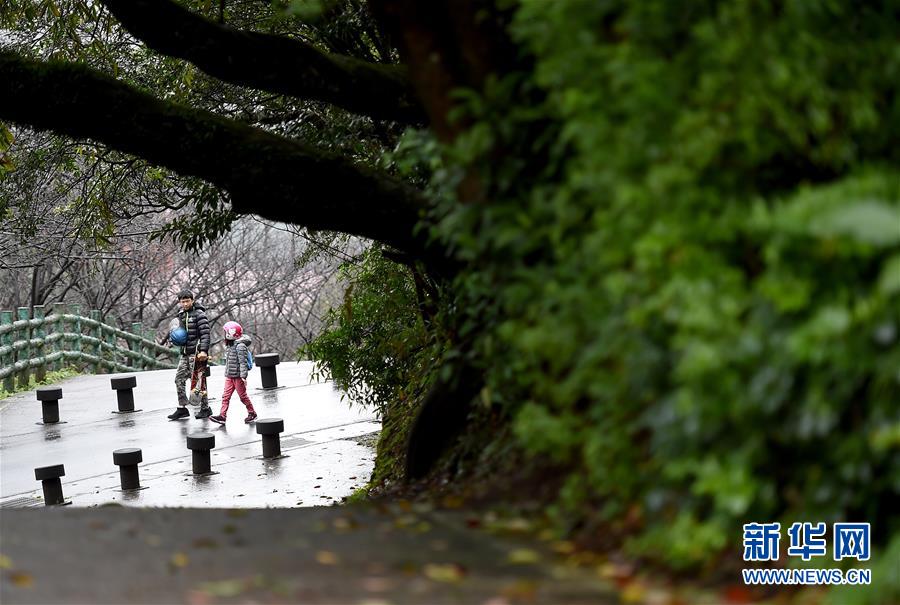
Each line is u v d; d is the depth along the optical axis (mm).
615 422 8367
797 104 7973
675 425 7652
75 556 9078
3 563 8695
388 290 24656
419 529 10023
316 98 15664
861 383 7223
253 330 78250
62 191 30609
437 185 12359
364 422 31750
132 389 37188
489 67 10609
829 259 7043
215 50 14766
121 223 54031
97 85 14789
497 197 9945
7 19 26609
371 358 24781
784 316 7113
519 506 10305
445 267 14953
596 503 9305
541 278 8758
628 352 7691
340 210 14656
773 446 7805
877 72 8406
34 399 37969
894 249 6844
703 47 7699
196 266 70188
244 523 10688
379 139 23391
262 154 14617
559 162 9711
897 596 7031
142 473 25797
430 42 10750
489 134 9562
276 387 39188
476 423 13961
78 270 59719
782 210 6820
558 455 8992
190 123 14750
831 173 8719
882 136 8461
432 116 10945
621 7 8117
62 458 27656
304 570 8508
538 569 8391
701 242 7410
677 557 7887
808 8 8062
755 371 7199
